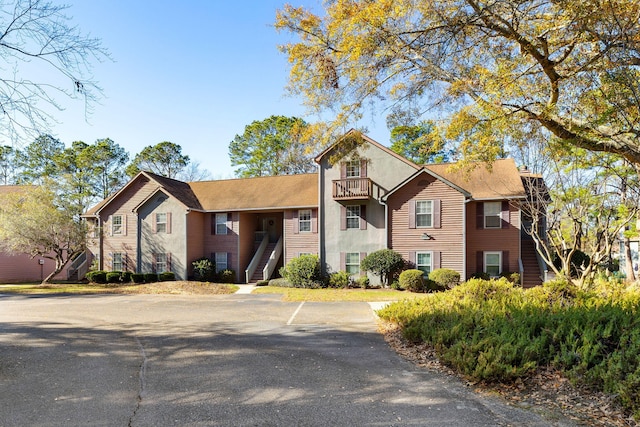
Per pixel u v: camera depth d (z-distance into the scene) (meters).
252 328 9.67
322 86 11.19
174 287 19.58
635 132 7.39
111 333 9.10
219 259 24.02
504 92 8.73
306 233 22.31
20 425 4.18
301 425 4.21
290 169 39.00
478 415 4.48
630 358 5.05
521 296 9.66
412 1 8.65
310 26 10.81
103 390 5.28
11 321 10.78
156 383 5.58
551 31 8.08
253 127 39.50
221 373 6.05
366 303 14.05
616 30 6.92
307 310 12.50
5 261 26.67
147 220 24.22
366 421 4.31
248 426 4.18
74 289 20.30
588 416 4.43
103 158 39.16
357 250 20.66
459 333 6.86
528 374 5.52
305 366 6.42
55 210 22.02
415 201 19.47
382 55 9.83
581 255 18.06
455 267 18.64
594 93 8.42
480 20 8.45
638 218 11.62
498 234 18.94
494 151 9.84
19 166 36.16
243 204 23.72
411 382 5.63
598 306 7.33
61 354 7.16
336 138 12.23
